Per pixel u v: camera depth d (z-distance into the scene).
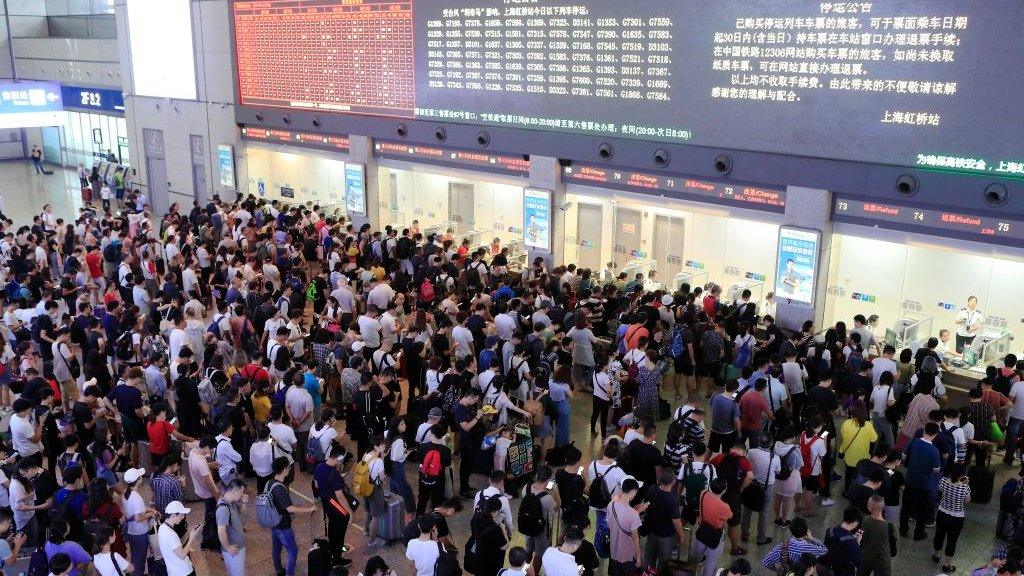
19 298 16.83
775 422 12.09
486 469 12.03
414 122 22.06
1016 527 9.92
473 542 8.57
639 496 9.30
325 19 23.28
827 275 15.84
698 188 17.08
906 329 14.45
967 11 12.81
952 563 10.30
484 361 13.45
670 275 19.00
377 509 10.48
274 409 10.68
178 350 14.14
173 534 8.45
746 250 17.69
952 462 10.47
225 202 27.22
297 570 10.18
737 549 10.27
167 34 29.08
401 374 14.56
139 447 11.95
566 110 18.64
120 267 19.47
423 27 20.95
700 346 14.43
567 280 17.55
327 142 24.69
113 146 39.34
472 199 22.81
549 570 7.79
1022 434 12.35
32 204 34.44
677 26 16.34
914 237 14.46
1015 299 14.41
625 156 17.86
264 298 16.58
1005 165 12.95
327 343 13.93
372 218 24.20
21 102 28.38
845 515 8.31
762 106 15.53
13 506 9.82
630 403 13.45
